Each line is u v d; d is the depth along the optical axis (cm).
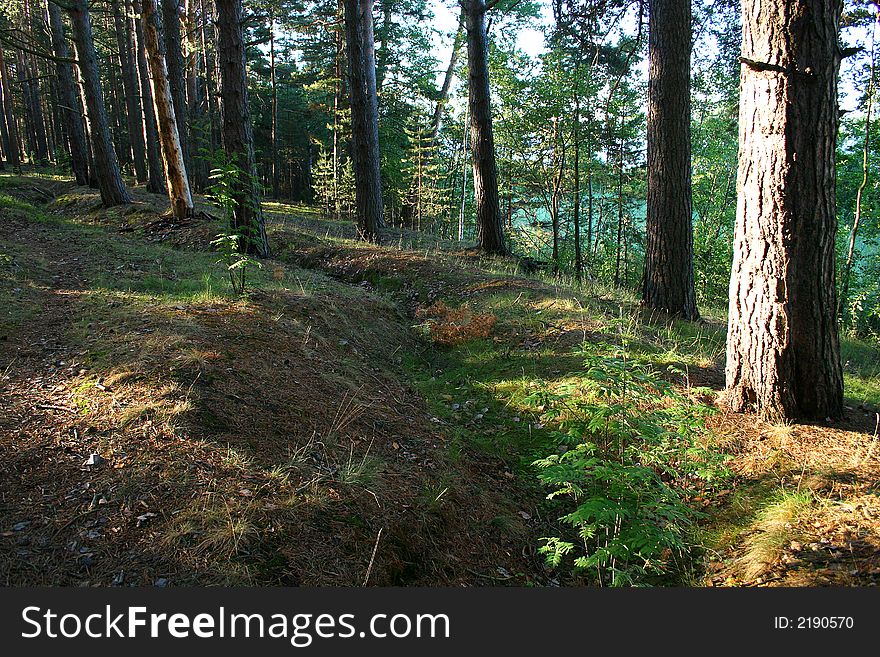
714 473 391
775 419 488
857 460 417
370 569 308
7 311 573
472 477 447
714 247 1995
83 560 275
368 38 1772
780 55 453
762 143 472
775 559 334
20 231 1147
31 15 2900
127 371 440
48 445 353
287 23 2078
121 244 1052
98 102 1542
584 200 2311
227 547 291
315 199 3372
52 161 3431
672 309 862
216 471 348
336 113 2450
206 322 571
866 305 1514
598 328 724
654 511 354
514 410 566
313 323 674
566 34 1190
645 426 368
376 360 664
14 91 3356
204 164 2561
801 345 477
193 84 2594
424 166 2738
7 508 299
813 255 466
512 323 773
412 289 979
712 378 602
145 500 316
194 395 418
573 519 325
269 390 465
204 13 2367
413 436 482
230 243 715
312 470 375
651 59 832
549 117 1496
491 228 1308
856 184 1532
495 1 1216
